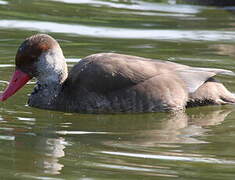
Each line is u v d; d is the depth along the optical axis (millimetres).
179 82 13859
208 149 11453
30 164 10703
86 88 13617
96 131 12422
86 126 12711
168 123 12992
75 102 13641
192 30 19766
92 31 19469
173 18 21203
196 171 10453
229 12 22203
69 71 14289
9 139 11844
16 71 14039
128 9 22344
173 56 17031
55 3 22953
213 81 14289
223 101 14086
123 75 13625
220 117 13383
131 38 18812
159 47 17922
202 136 12172
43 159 10922
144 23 20500
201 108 13906
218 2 23141
